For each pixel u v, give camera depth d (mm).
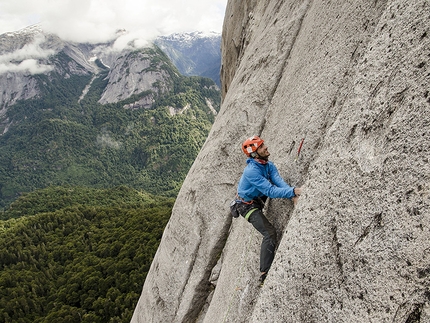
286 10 7215
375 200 2297
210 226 7246
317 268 2635
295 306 2754
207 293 7152
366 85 2732
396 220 2104
